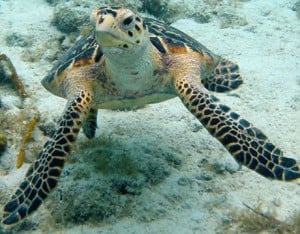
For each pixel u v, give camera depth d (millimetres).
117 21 733
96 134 1161
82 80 913
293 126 1195
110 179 934
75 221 870
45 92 1391
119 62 804
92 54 930
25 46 1688
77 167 976
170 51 921
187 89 859
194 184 963
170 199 916
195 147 1108
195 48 993
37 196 745
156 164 997
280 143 1120
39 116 1215
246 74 1501
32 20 1840
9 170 1055
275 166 721
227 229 845
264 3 2307
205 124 809
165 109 1297
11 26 1820
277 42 1837
